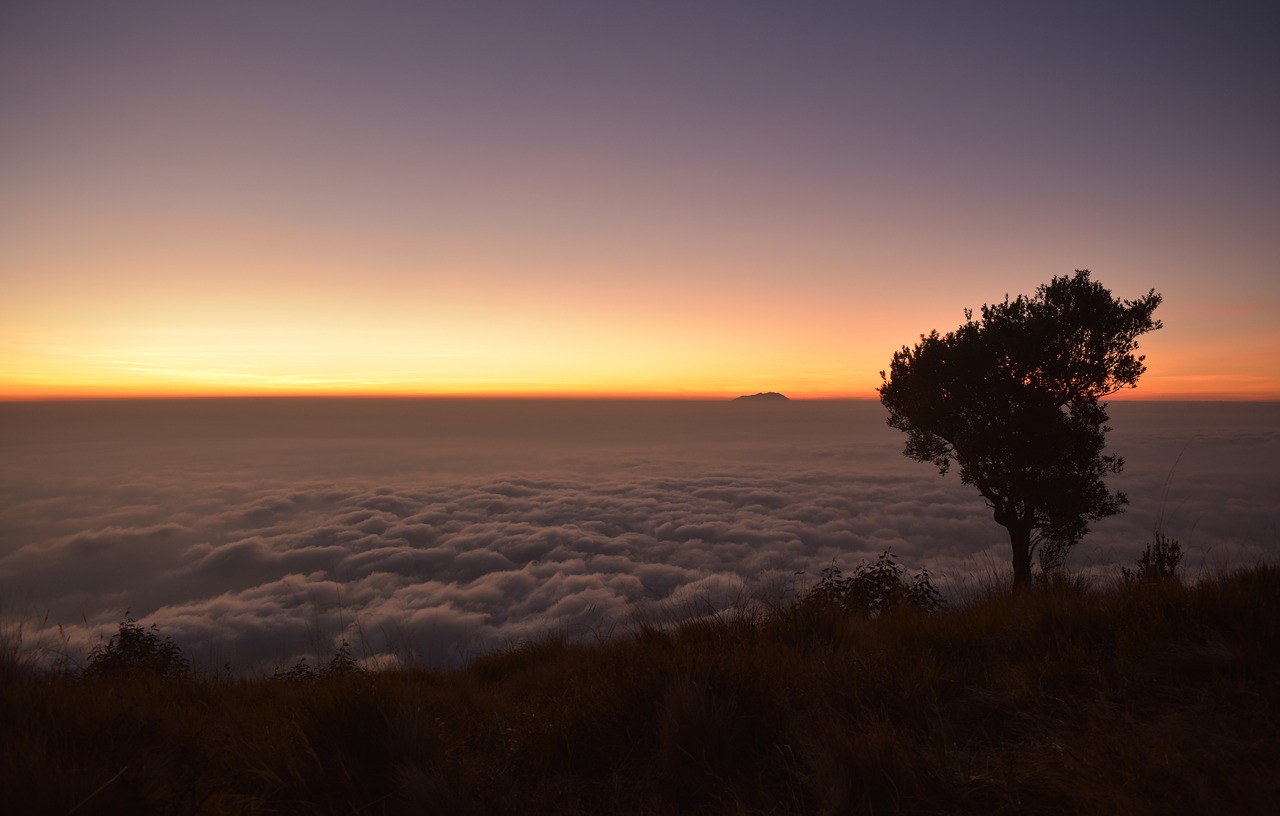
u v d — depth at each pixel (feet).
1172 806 7.82
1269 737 9.32
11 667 13.83
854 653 14.88
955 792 8.91
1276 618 12.95
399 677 20.92
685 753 10.43
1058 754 9.47
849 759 9.48
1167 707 10.68
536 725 12.05
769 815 9.07
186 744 10.83
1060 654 13.17
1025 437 43.98
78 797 8.43
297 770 10.19
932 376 47.16
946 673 13.20
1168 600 15.17
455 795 9.25
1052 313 44.88
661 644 18.33
